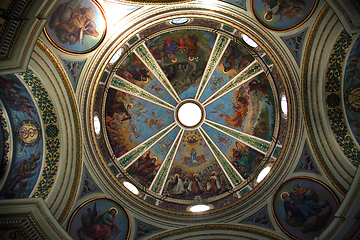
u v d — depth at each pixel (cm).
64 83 1025
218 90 1634
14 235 866
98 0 922
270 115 1453
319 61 1027
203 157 1647
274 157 1316
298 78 1100
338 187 1051
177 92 1662
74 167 1103
